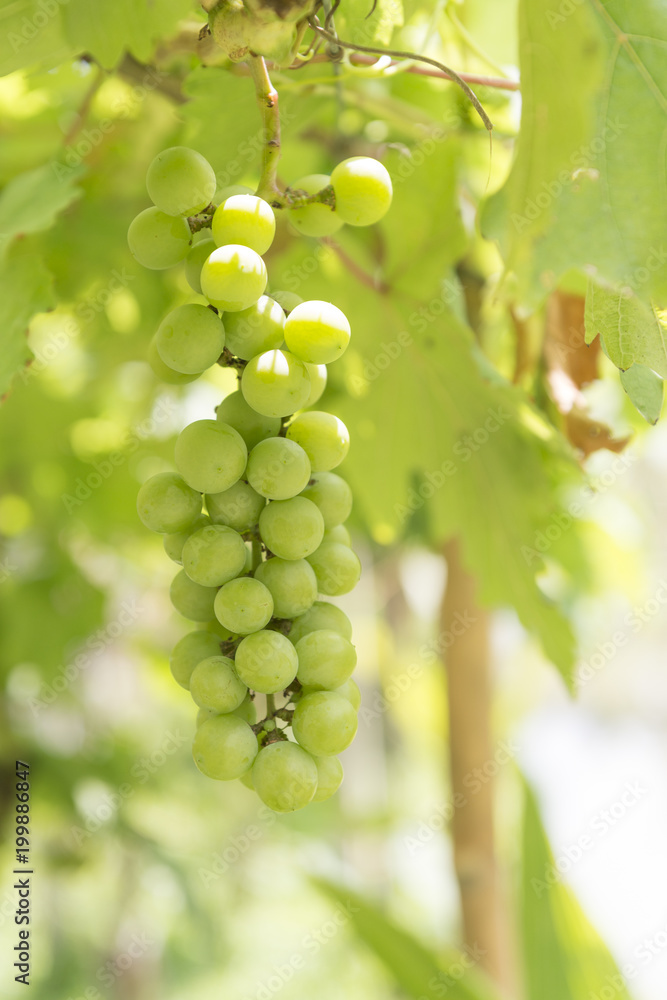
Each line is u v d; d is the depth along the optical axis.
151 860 1.72
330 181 0.68
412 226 0.83
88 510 1.45
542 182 0.69
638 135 0.70
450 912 2.71
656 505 2.18
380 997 2.18
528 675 2.94
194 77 0.77
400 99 0.90
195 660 0.67
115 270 1.04
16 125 0.95
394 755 2.60
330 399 0.94
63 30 0.75
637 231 0.70
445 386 0.87
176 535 0.67
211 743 0.64
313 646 0.66
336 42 0.67
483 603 0.96
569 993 1.05
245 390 0.65
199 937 2.02
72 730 1.69
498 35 0.92
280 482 0.65
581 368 0.85
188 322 0.65
